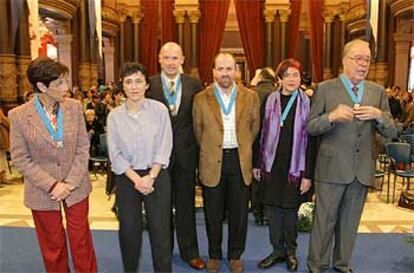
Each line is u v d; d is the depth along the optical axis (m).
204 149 3.01
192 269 3.25
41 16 9.45
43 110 2.62
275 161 3.09
